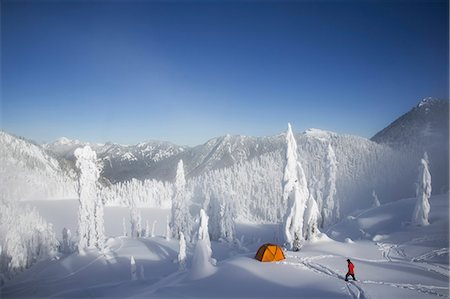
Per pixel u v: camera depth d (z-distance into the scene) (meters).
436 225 57.28
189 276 37.81
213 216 91.44
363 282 30.45
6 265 61.97
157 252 65.94
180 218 86.69
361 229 69.25
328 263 38.06
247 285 31.91
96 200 69.94
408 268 35.81
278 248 40.22
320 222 91.31
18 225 73.56
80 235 67.81
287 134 49.56
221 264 40.22
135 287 40.69
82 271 55.53
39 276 56.84
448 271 34.62
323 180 103.19
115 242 78.06
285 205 48.94
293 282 31.67
